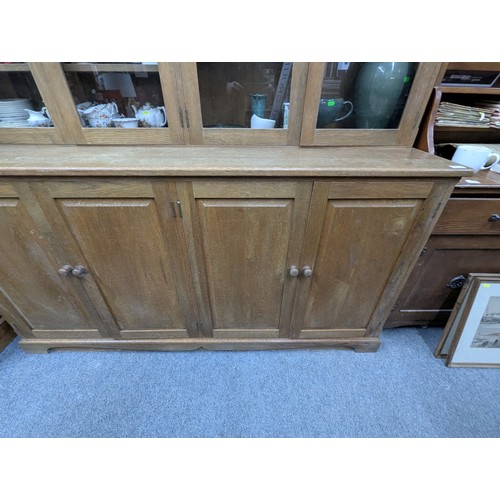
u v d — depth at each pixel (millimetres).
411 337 1351
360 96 897
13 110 877
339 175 733
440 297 1218
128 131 894
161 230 851
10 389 1105
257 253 913
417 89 856
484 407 1062
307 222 835
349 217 832
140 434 981
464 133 1171
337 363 1229
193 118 877
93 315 1108
